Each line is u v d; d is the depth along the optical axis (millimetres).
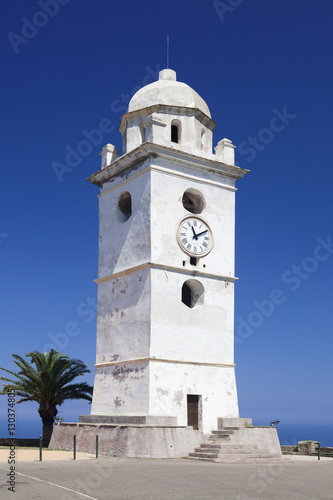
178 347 34062
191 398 34031
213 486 19500
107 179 39594
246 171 39031
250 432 32469
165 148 35531
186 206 37594
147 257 34406
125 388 34312
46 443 47031
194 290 36625
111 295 37281
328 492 18625
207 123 39438
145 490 18500
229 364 35844
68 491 18141
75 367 48125
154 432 29625
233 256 37875
